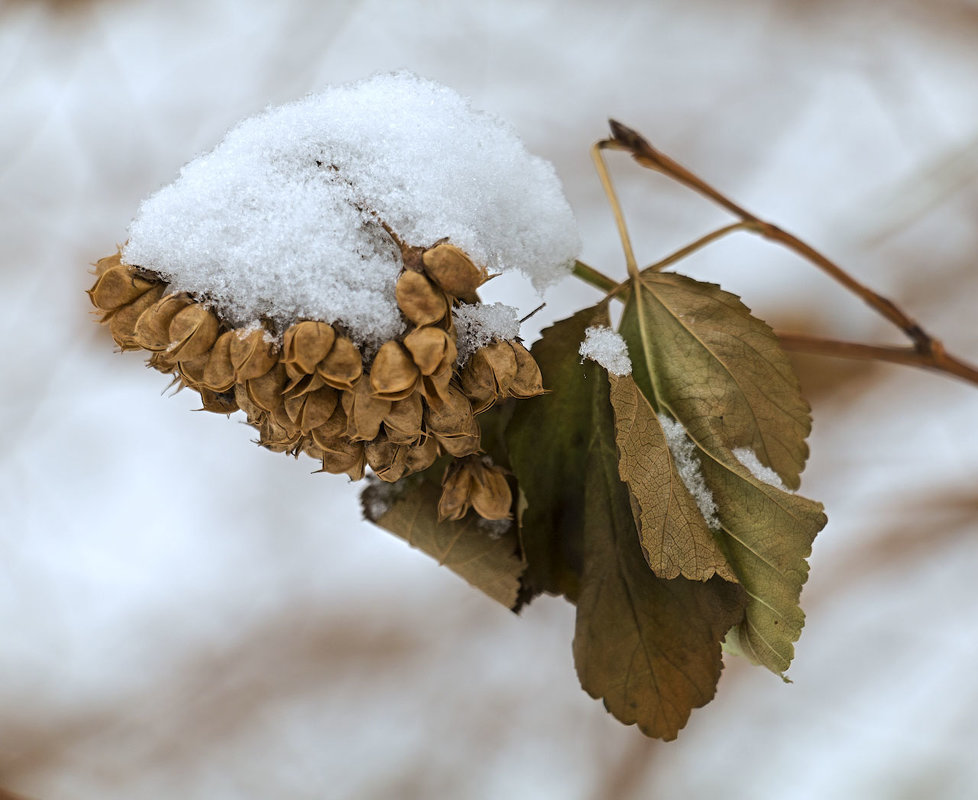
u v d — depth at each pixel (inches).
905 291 26.6
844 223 27.6
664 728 14.5
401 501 15.0
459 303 14.0
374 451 14.1
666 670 14.5
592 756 26.1
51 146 29.0
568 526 14.8
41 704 26.7
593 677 14.6
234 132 14.3
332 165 14.2
